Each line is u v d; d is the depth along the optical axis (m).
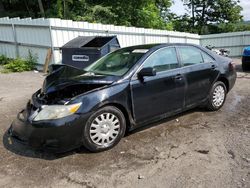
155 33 15.61
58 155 3.85
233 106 6.06
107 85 4.00
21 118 3.87
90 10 18.52
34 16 20.53
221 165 3.46
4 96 7.33
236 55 22.23
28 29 11.68
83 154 3.86
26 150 4.04
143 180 3.19
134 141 4.24
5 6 20.95
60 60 10.86
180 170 3.38
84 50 8.92
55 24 10.49
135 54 4.64
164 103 4.63
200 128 4.74
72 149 3.76
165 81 4.58
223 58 5.98
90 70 4.82
